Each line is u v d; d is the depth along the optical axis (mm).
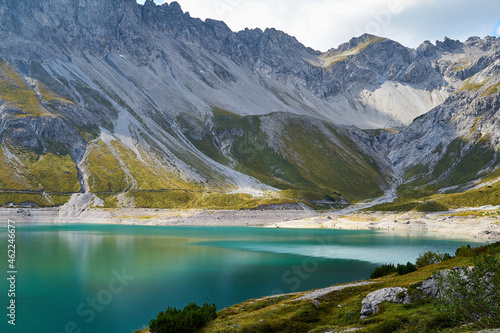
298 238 150375
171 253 105750
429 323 31188
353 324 34906
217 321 38625
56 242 123875
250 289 65375
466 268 29328
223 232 175625
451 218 196875
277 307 41094
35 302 57656
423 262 58688
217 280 72375
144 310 53969
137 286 67438
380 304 36906
